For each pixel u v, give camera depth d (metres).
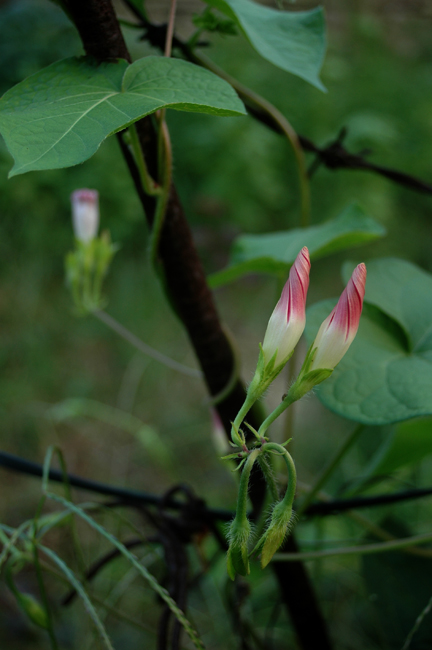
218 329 0.56
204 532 0.62
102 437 1.49
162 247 0.54
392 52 3.22
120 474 1.38
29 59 1.29
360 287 0.46
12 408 1.55
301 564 0.60
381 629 0.69
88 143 0.45
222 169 2.42
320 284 2.23
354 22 2.87
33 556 0.57
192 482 1.38
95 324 1.91
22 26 1.33
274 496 0.46
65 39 1.38
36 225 1.96
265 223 2.58
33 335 1.82
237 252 0.79
